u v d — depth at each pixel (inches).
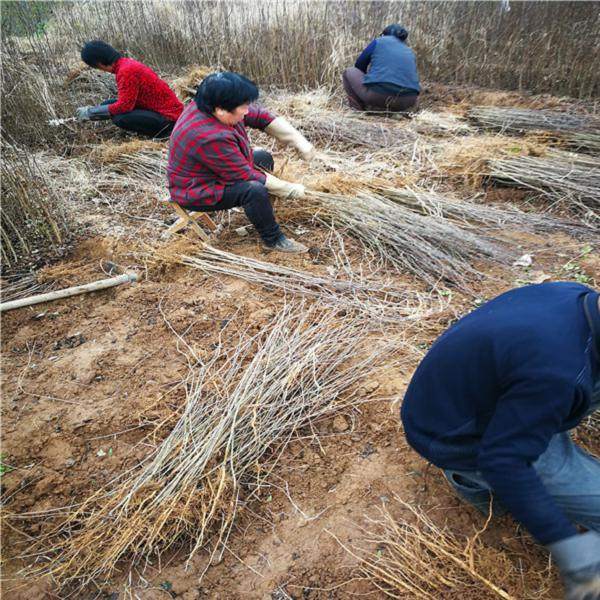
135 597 70.7
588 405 50.3
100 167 180.7
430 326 107.4
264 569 72.3
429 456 64.6
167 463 82.9
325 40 245.6
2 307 118.4
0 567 75.0
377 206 137.9
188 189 125.5
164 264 129.1
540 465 62.3
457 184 160.7
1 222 141.3
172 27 274.4
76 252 140.2
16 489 84.0
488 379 53.6
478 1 255.0
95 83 246.4
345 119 197.9
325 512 77.9
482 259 126.0
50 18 295.6
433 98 233.1
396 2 263.7
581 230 134.6
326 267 127.3
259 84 247.0
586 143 173.5
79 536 75.7
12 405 97.9
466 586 66.2
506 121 191.9
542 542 51.4
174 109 199.8
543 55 232.1
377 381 95.6
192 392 95.3
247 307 114.9
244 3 269.4
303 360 96.3
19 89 204.1
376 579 69.9
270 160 148.9
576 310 48.9
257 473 82.3
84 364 105.3
